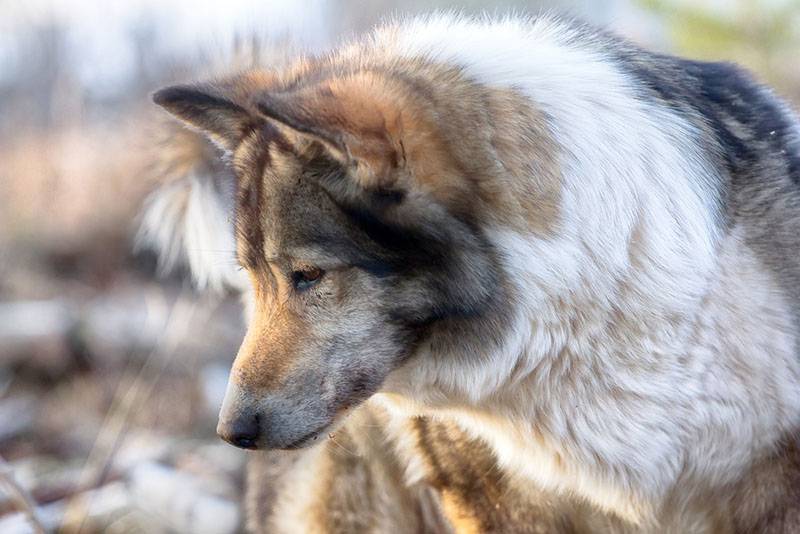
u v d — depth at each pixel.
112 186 20.92
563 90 6.97
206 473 12.10
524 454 7.48
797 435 7.12
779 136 7.57
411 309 6.76
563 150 6.82
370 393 6.88
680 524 7.55
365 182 6.52
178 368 14.82
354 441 9.02
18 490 9.02
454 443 7.97
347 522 9.38
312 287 6.77
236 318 15.95
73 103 24.12
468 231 6.69
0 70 27.12
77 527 10.48
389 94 6.62
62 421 14.08
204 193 9.54
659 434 7.10
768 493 7.25
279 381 6.79
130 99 25.94
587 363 7.00
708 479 7.30
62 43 26.75
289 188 6.70
